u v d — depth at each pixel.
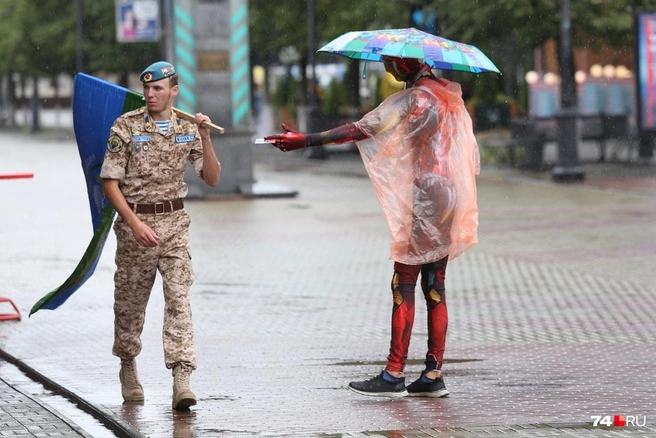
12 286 27.33
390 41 15.46
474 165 16.11
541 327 22.44
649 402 15.68
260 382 17.19
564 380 17.38
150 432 13.92
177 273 15.02
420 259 15.81
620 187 51.56
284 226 39.56
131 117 14.80
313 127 79.88
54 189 53.34
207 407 15.40
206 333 21.66
